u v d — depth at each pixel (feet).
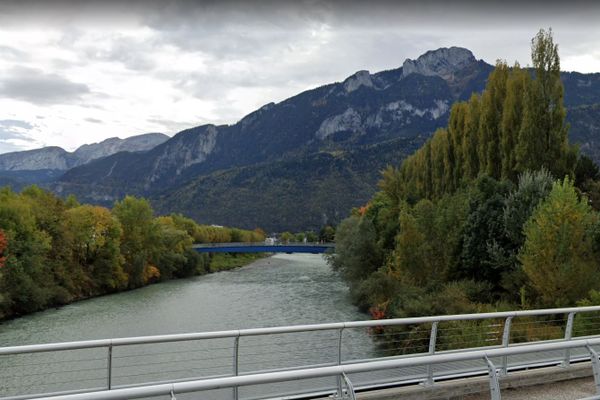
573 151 139.64
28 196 211.82
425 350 75.25
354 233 196.75
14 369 57.57
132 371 58.08
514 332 68.49
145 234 265.75
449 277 133.08
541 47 138.62
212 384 19.92
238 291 217.36
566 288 88.74
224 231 555.69
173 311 161.27
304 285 236.84
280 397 30.76
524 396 35.99
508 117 146.30
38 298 162.20
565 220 90.68
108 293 221.05
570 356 42.04
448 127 189.98
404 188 229.86
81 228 215.10
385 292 147.33
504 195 129.39
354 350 69.41
